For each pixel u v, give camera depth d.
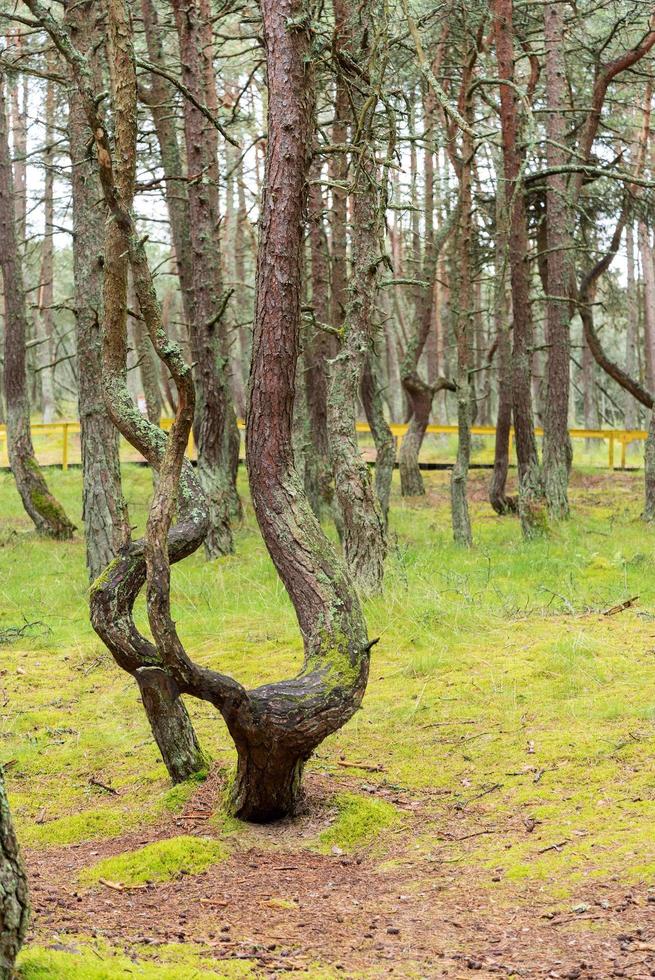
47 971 2.86
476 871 4.45
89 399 12.52
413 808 5.54
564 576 12.68
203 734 7.06
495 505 19.95
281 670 8.73
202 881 4.54
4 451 27.58
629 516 19.02
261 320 5.32
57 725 7.62
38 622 10.63
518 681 7.83
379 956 3.49
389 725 7.05
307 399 18.56
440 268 28.22
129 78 5.08
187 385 4.71
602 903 3.79
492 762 6.18
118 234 5.34
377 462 14.84
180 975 3.03
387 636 9.56
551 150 17.77
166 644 4.75
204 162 15.12
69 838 5.40
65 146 25.23
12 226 17.08
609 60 21.06
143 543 5.75
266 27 5.36
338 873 4.66
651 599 11.08
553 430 18.36
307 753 5.14
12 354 17.23
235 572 13.74
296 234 5.31
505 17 15.91
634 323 31.86
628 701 7.07
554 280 18.25
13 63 16.02
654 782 5.40
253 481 5.34
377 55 8.26
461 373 15.33
